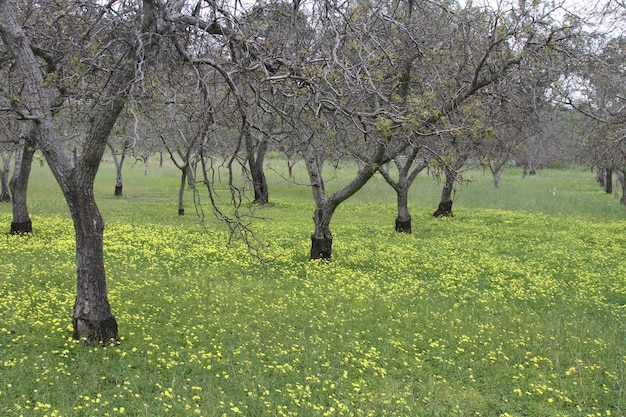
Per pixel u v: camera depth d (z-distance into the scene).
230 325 9.86
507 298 12.87
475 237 21.91
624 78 14.98
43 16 9.94
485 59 12.34
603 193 45.47
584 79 16.53
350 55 9.88
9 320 9.11
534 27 12.24
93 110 8.59
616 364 9.04
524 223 26.52
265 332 9.63
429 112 8.89
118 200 31.77
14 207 17.64
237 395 7.20
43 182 42.00
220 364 8.09
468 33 13.20
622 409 7.61
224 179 46.25
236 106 8.52
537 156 40.06
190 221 23.72
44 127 7.90
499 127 18.95
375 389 7.76
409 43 12.75
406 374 8.40
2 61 10.26
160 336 9.13
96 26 9.52
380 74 9.36
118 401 6.84
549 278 14.87
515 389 7.79
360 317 10.84
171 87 8.88
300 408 6.99
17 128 15.71
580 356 9.23
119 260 14.57
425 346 9.53
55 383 7.11
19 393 6.79
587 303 12.67
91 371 7.53
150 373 7.75
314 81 7.93
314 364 8.39
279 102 9.82
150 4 7.87
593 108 19.34
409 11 13.02
